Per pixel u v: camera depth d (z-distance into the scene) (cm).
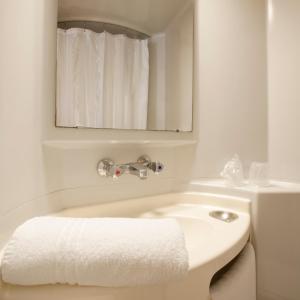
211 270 49
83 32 72
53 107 63
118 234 40
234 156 99
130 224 43
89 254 37
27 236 39
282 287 85
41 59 59
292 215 85
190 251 52
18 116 51
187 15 99
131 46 85
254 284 74
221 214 85
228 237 62
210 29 103
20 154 51
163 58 93
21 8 52
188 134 100
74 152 72
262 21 107
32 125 56
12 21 48
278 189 87
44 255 37
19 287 38
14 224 49
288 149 103
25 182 53
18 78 51
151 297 41
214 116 104
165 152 99
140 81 87
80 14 71
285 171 103
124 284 38
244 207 86
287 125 103
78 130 70
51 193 65
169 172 101
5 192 46
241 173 96
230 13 106
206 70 103
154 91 91
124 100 82
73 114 69
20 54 51
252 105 107
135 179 90
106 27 78
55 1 64
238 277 60
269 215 84
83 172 75
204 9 102
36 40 57
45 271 36
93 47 74
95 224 42
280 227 85
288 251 85
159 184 98
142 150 91
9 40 47
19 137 51
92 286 38
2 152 45
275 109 106
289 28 103
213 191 95
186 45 99
